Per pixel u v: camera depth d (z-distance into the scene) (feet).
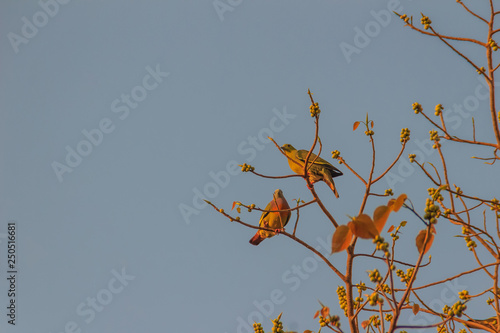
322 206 34.40
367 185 33.78
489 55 33.63
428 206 22.15
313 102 32.78
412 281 22.56
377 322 34.37
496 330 31.60
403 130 33.37
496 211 33.65
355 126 34.04
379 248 21.01
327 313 25.79
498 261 31.12
